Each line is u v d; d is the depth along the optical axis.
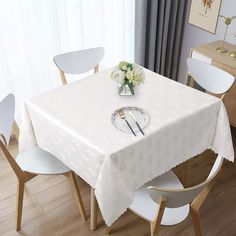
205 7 3.05
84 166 1.72
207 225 2.11
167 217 1.61
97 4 2.93
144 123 1.72
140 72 1.91
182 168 2.32
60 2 2.73
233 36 2.91
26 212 2.19
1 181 2.43
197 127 1.89
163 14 3.11
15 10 2.56
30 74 2.86
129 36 3.30
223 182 2.42
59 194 2.32
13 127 2.15
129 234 2.05
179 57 3.59
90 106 1.88
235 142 2.81
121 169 1.61
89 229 2.09
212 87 2.35
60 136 1.77
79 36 2.98
